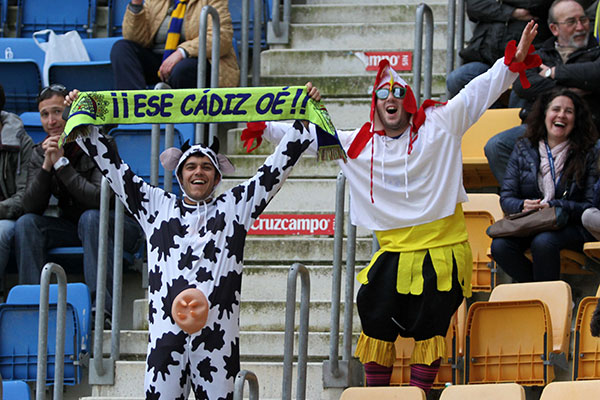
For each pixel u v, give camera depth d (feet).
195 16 65.82
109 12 78.89
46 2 79.41
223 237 40.40
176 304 39.24
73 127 41.86
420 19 56.95
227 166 42.27
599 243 48.26
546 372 46.70
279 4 73.61
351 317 49.01
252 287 55.77
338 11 76.18
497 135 56.44
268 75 71.36
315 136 42.47
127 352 52.08
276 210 60.85
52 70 69.46
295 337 52.08
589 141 51.90
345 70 71.20
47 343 48.34
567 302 47.96
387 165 45.21
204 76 58.75
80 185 56.18
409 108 44.80
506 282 53.88
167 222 40.78
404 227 45.21
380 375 45.93
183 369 39.63
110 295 55.72
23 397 47.21
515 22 64.44
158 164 55.88
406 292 44.86
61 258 59.11
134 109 42.86
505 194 52.54
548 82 57.47
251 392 39.58
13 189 59.93
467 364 48.03
